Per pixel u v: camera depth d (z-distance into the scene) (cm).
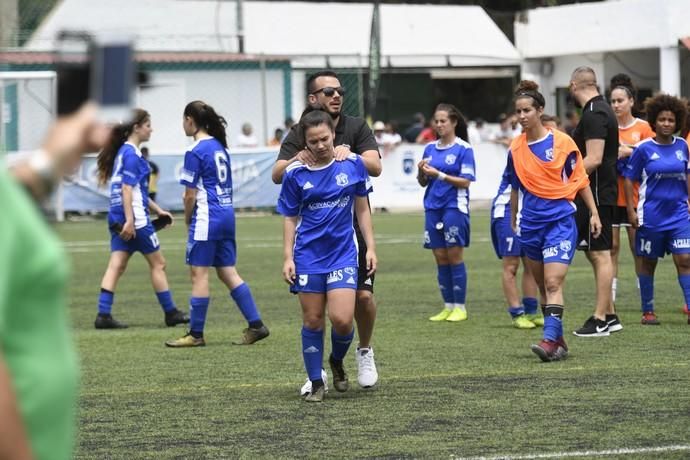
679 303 1873
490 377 1236
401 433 972
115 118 311
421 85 5234
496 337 1555
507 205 1633
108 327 1725
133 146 1711
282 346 1505
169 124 4188
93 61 308
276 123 4400
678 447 900
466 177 1702
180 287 2294
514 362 1336
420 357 1384
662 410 1046
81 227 3716
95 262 2767
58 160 317
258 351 1466
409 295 2073
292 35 4769
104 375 1295
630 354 1375
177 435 982
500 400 1106
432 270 2484
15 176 317
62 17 3838
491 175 4281
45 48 3659
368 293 1123
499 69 5078
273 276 2420
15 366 321
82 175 3916
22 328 321
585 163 1487
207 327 1717
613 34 4641
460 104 5684
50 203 335
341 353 1139
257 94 4353
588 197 1412
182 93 4216
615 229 1780
